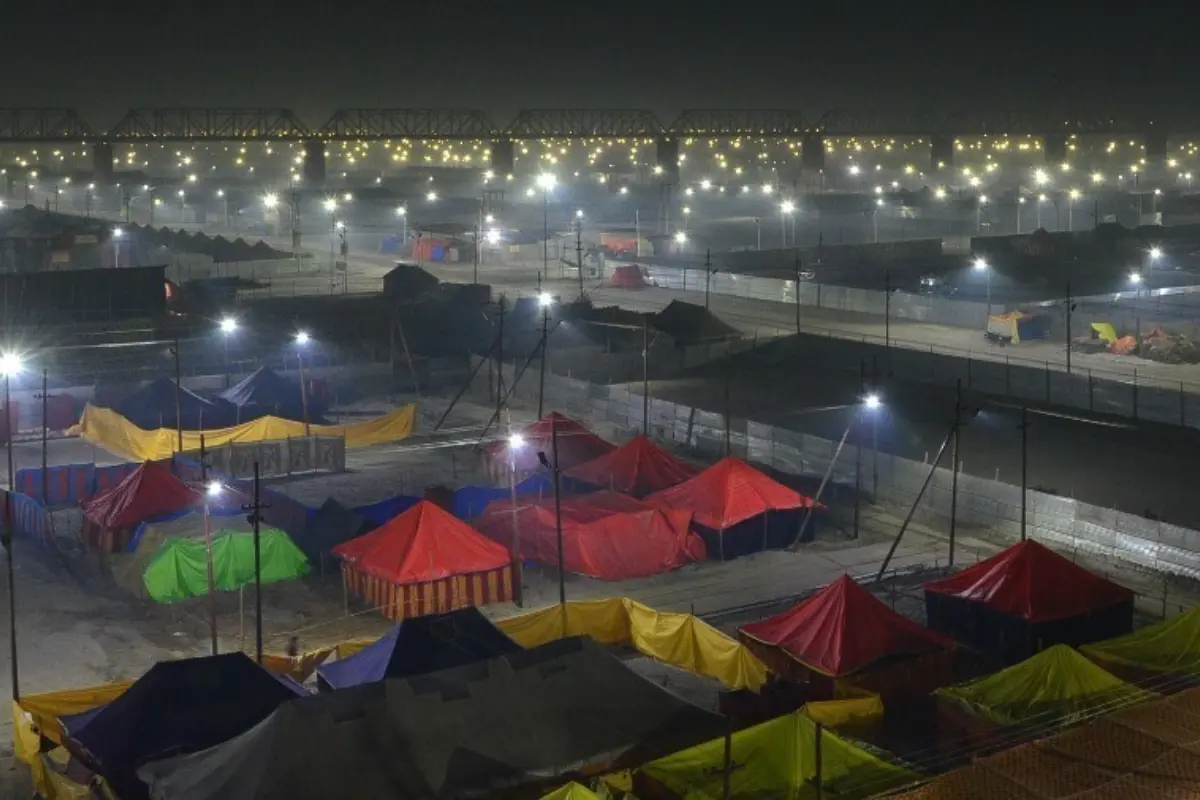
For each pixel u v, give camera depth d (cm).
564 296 10038
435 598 3944
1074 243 11400
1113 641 3381
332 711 2636
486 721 2700
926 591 3794
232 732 2802
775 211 17525
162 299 8462
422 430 6222
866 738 3106
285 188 19262
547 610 3603
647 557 4334
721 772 2612
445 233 13425
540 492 4762
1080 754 2514
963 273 10138
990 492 4700
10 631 3519
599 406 6406
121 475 5106
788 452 5422
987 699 3062
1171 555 4197
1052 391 6488
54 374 6900
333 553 4191
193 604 4075
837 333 8275
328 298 9644
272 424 5628
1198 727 2625
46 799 2867
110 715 2839
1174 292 8950
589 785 2611
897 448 5669
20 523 4803
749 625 3541
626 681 2884
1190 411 5972
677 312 8125
